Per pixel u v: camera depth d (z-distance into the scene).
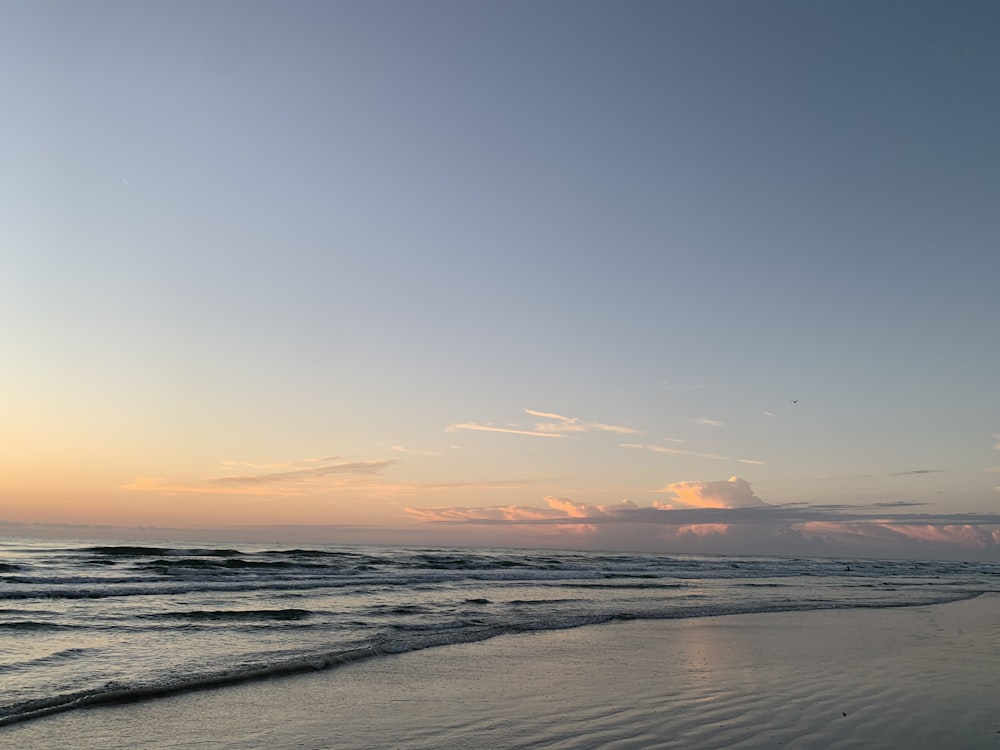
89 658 11.28
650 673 10.84
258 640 13.58
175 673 10.32
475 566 43.97
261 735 7.21
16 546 53.19
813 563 81.62
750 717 7.92
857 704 8.57
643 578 38.03
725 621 18.55
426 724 7.65
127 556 40.94
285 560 40.19
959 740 6.97
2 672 10.00
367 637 14.16
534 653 12.74
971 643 14.71
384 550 75.50
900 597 28.86
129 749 6.69
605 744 6.85
